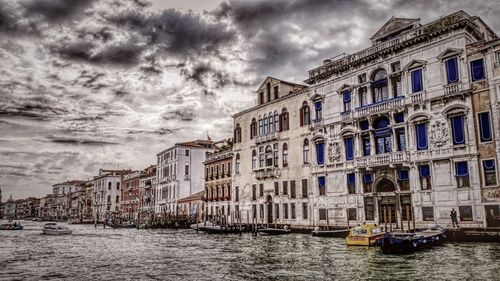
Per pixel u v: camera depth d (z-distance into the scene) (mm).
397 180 30016
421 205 28250
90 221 95438
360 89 33719
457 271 15859
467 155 26172
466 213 25922
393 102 30500
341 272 16656
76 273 18547
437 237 23938
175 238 38469
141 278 16938
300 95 40062
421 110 28859
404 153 29234
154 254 25281
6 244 35562
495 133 25141
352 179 33625
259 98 46750
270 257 21875
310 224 37094
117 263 21531
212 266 19594
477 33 28297
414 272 16031
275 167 42000
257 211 44344
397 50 30844
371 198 31938
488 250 21141
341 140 34750
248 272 17578
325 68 37125
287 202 40125
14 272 19094
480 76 26141
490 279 14312
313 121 37469
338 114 35250
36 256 25500
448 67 27750
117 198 100875
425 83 28812
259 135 44562
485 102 25766
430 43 28766
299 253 23031
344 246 25750
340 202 34250
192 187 67375
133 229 61625
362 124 33375
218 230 41719
